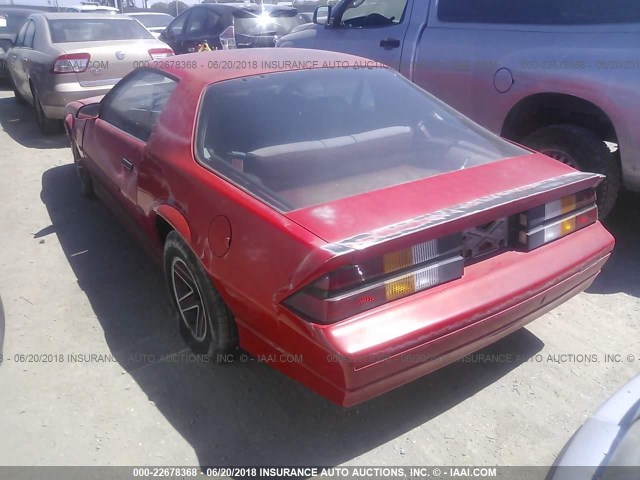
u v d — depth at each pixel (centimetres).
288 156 273
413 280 223
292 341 224
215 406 273
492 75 446
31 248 432
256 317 239
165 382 288
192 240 266
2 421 265
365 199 242
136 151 341
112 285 378
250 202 245
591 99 389
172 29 1151
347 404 223
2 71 1081
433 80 490
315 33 604
